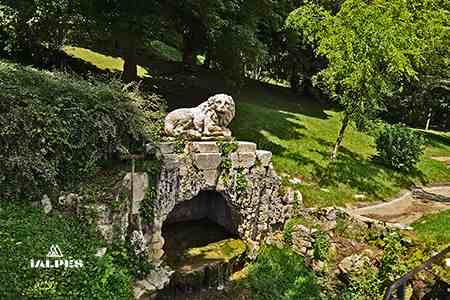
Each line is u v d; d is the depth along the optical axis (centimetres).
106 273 698
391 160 1611
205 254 1004
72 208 770
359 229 1106
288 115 1853
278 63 2336
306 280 1005
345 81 1248
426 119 2964
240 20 1403
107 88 906
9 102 759
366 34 1234
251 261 1070
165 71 1956
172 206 950
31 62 1463
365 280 973
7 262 625
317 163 1448
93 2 1213
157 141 944
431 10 1364
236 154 1045
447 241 1008
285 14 1728
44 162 758
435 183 1667
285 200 1171
